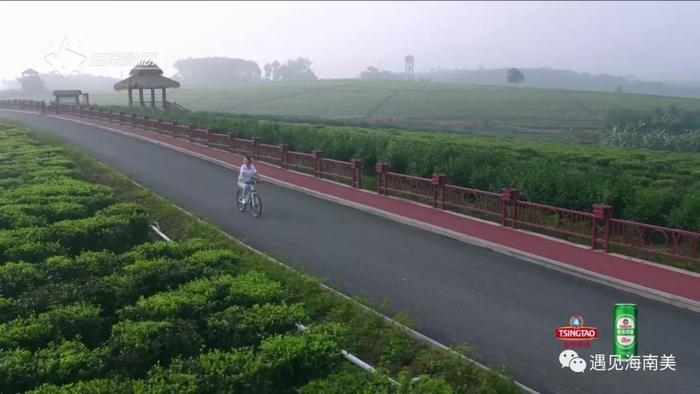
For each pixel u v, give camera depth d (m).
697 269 11.86
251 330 7.23
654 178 22.66
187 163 27.86
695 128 61.84
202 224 14.71
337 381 6.18
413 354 7.85
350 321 8.84
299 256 13.19
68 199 14.61
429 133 47.84
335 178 22.77
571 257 12.62
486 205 16.27
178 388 5.77
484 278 11.63
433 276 11.77
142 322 7.23
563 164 22.52
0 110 64.31
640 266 11.95
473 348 7.83
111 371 6.57
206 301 8.14
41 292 8.31
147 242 12.17
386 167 19.81
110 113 45.88
